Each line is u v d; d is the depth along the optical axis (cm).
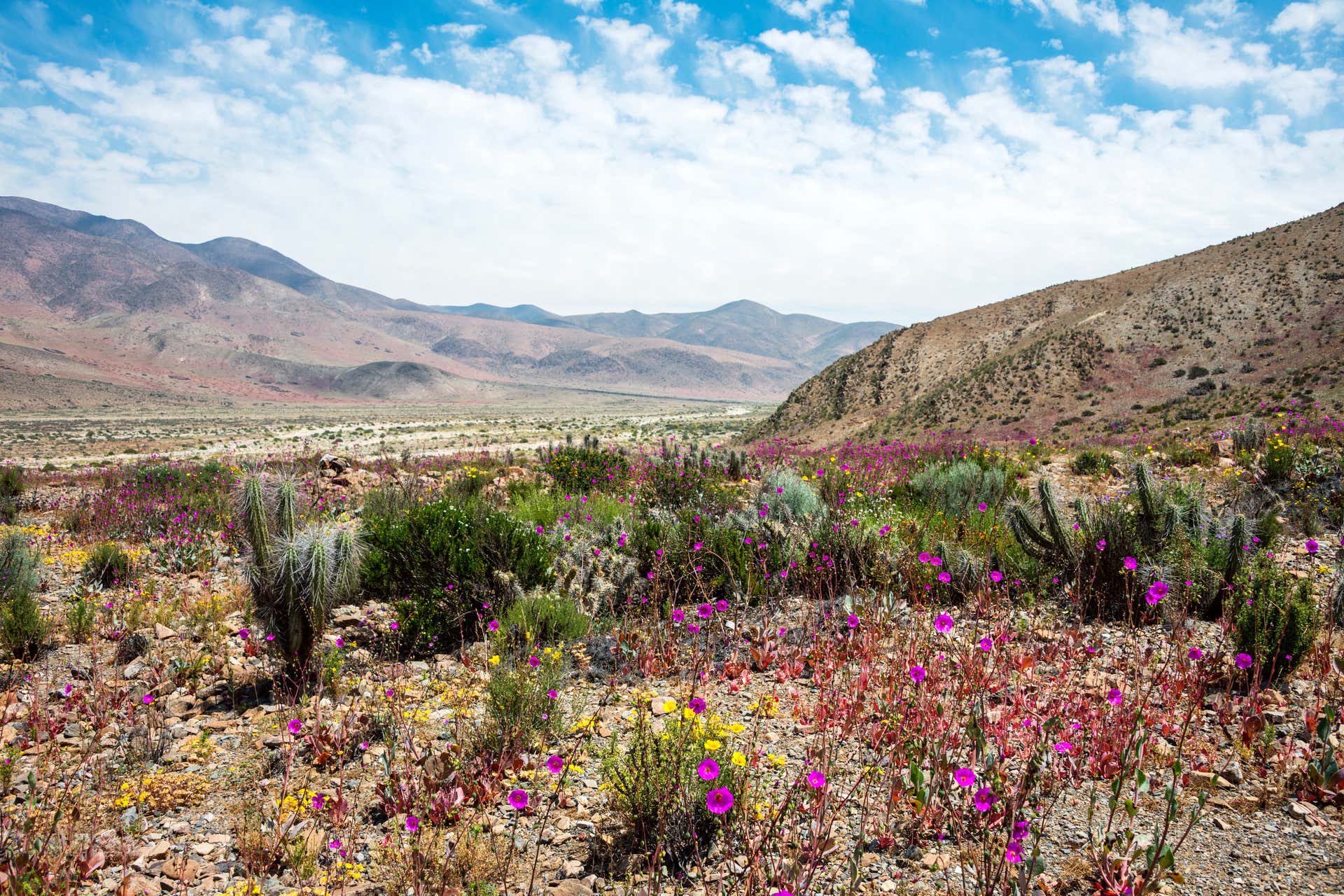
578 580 779
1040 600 684
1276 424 1809
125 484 1597
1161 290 9131
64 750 489
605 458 1669
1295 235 8919
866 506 1030
